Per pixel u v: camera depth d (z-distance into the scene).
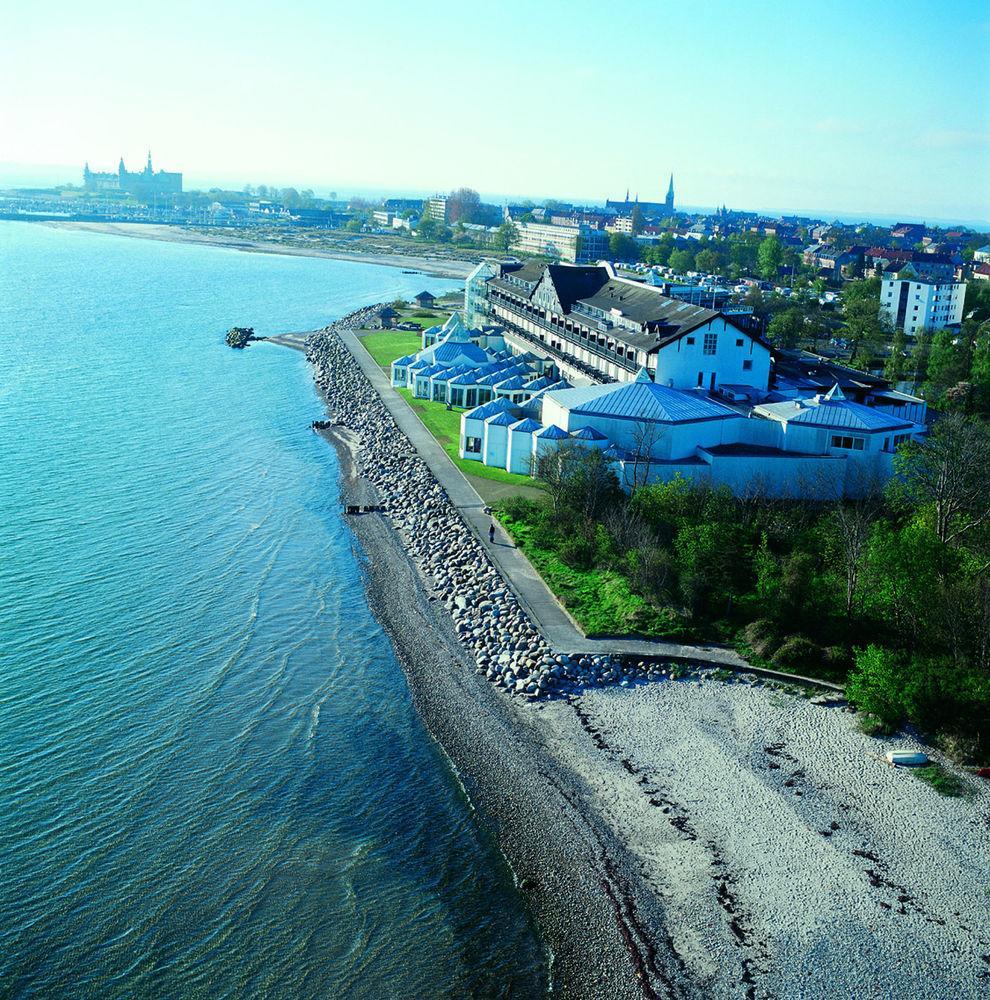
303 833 53.53
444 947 46.25
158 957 44.94
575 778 57.78
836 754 59.88
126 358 180.62
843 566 78.50
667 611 75.00
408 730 63.75
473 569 84.75
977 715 61.62
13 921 46.41
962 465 84.81
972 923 46.81
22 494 102.56
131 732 61.75
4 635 72.31
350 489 111.62
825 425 99.25
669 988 43.34
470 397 139.75
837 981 43.56
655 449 100.12
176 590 82.19
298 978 44.25
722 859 50.88
